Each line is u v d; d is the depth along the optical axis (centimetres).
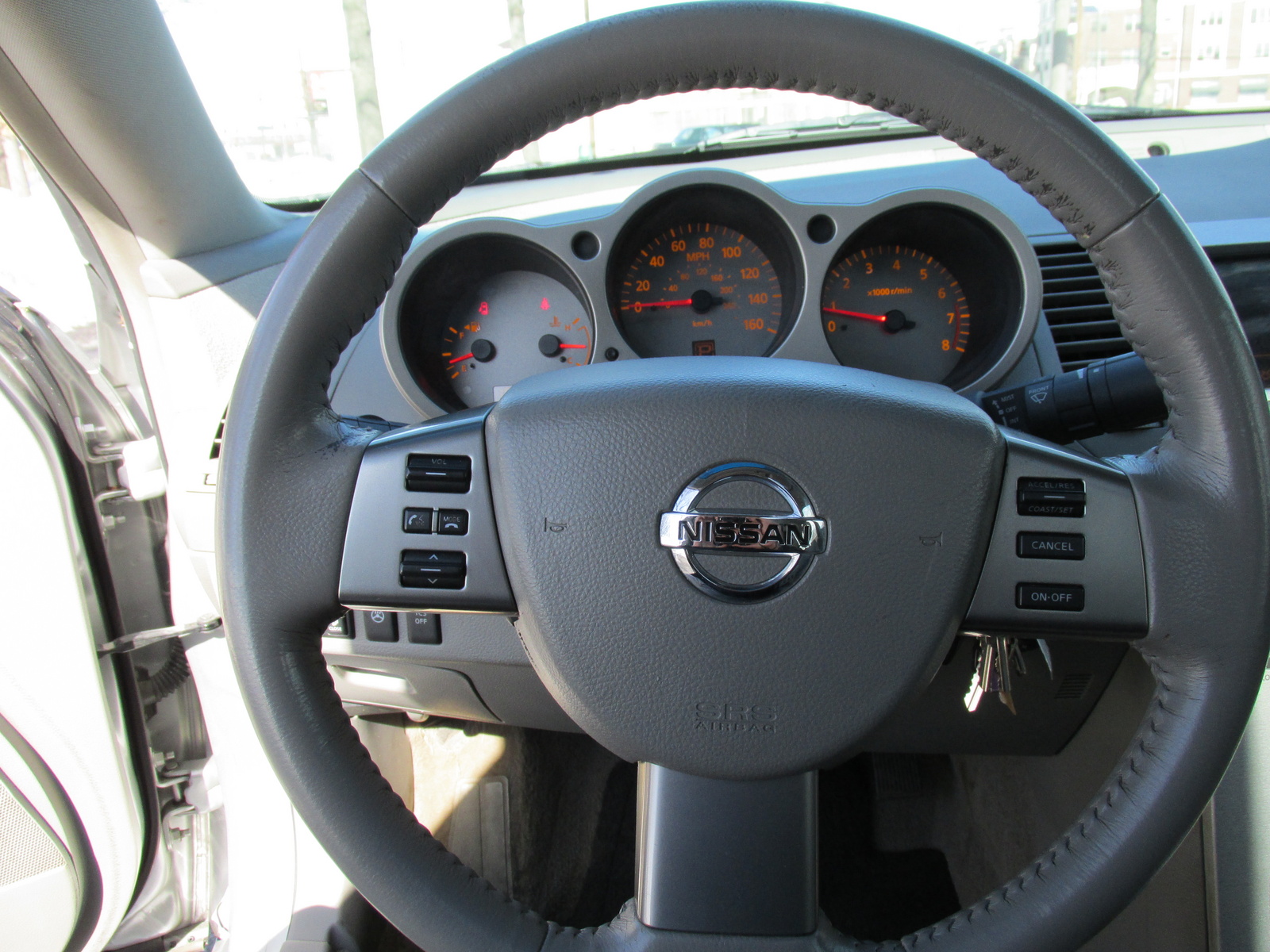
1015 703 116
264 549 64
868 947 63
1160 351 61
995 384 126
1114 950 121
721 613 63
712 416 65
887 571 63
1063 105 60
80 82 116
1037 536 64
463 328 147
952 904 152
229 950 132
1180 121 156
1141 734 62
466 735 159
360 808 64
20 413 110
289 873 132
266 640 65
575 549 65
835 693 63
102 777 125
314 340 65
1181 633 61
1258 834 98
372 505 67
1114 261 62
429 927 61
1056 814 127
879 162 154
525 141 66
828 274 138
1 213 121
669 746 63
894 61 61
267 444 64
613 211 135
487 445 69
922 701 117
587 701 64
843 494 64
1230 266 127
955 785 159
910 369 145
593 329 135
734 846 64
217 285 144
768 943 63
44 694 118
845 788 170
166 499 137
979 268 133
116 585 128
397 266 67
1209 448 60
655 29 62
